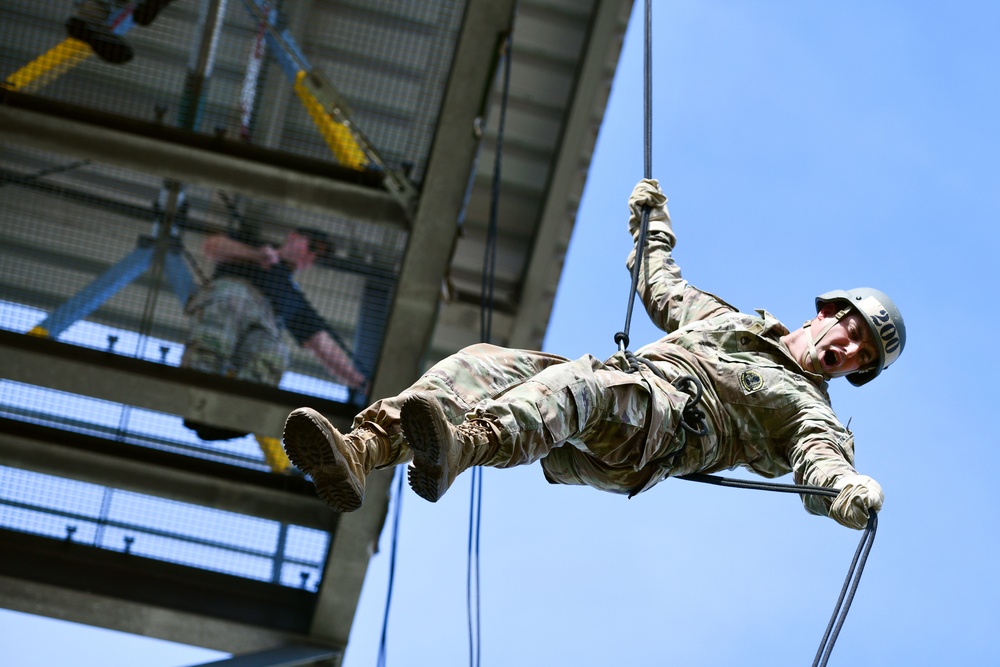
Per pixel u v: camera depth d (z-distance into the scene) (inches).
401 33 357.4
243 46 360.5
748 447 217.8
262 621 414.0
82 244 377.1
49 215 374.0
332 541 400.5
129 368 377.7
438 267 362.6
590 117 466.6
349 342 385.4
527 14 460.8
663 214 255.9
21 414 397.1
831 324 231.8
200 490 401.4
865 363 231.9
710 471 219.0
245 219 374.0
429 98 360.5
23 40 356.2
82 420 398.0
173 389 376.5
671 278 243.8
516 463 187.9
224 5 357.7
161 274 378.6
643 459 204.7
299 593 419.5
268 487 401.1
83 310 379.6
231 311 374.3
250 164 358.9
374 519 394.6
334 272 378.3
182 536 413.7
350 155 363.3
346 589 405.4
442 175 352.5
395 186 358.0
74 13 353.1
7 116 353.7
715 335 223.3
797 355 228.1
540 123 476.7
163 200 371.9
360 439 179.5
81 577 410.9
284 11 357.4
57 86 360.2
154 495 402.3
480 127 348.2
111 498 408.2
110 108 362.0
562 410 191.2
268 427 381.1
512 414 186.2
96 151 357.1
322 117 360.5
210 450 401.4
